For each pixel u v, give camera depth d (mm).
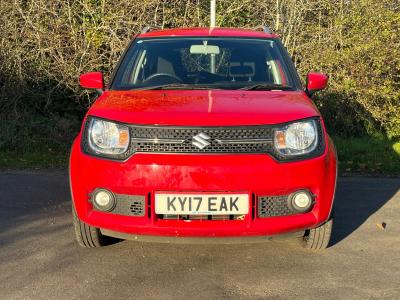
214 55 5000
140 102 4027
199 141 3633
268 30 5633
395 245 4555
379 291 3656
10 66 8969
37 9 9102
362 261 4184
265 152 3693
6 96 9031
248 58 4980
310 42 9781
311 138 3830
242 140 3674
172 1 9789
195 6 10000
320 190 3805
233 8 10273
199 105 3912
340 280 3830
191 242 3729
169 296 3561
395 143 8961
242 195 3648
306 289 3682
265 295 3586
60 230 4879
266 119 3732
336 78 9469
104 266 4059
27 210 5500
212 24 8266
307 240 4293
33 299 3504
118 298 3527
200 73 4820
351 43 9375
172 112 3760
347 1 9688
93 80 4824
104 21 9266
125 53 5152
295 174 3715
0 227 4949
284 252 4352
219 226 3662
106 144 3768
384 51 8945
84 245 4324
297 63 9875
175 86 4547
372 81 9133
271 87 4586
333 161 3959
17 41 9055
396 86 9344
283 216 3768
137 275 3898
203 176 3605
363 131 9523
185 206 3637
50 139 8680
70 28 9258
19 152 8383
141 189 3658
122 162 3689
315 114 3953
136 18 9570
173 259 4203
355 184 6723
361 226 5059
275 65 4934
